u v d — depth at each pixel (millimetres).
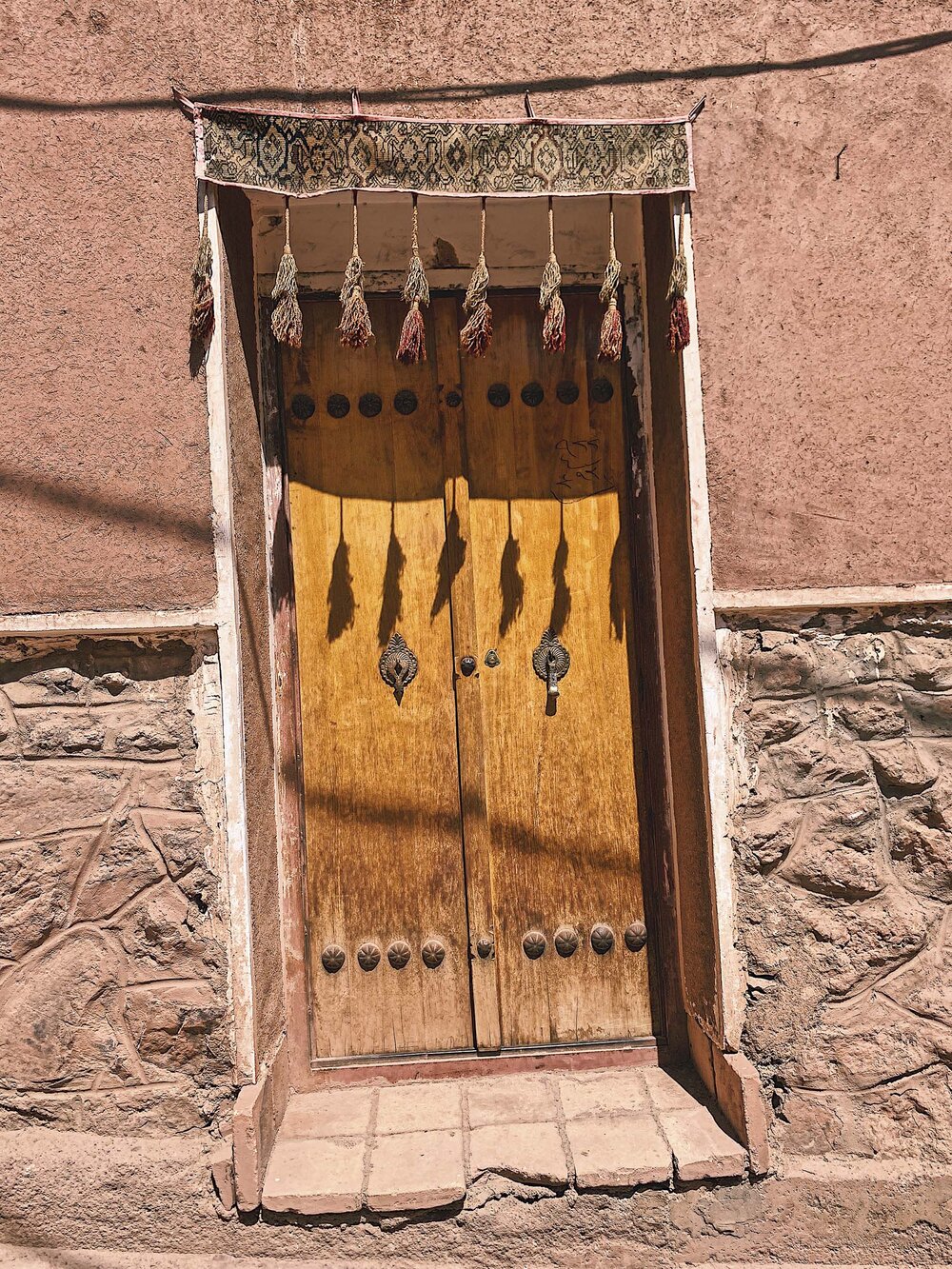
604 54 2721
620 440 3168
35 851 2631
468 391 3146
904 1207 2590
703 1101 2836
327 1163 2609
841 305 2727
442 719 3107
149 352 2631
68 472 2623
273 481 3086
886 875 2727
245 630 2729
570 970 3096
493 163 2691
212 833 2652
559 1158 2588
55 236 2623
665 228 2797
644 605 3137
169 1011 2611
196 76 2662
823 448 2723
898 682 2752
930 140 2742
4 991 2611
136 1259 2521
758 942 2695
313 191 2662
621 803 3131
